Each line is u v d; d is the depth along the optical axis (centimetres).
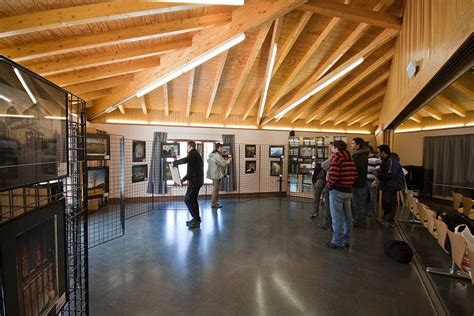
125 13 245
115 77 470
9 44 268
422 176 571
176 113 723
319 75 530
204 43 353
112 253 333
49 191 162
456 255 211
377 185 503
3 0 211
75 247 190
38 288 118
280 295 237
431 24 242
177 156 666
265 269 290
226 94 653
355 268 293
